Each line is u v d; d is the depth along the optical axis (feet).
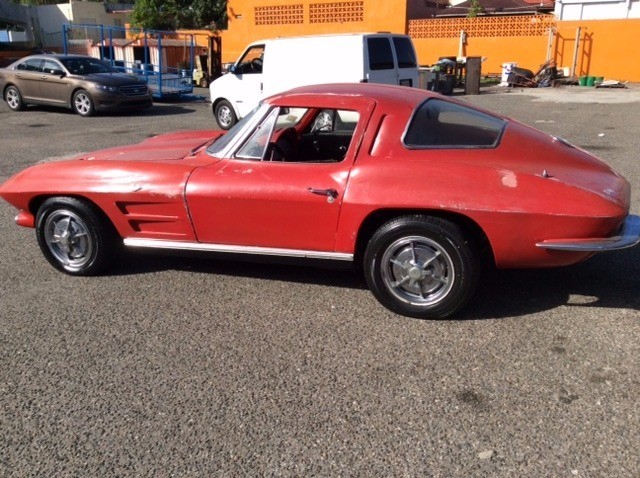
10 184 15.83
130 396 10.63
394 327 12.81
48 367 11.64
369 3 81.20
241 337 12.60
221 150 14.69
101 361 11.80
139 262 17.08
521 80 72.69
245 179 13.75
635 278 14.96
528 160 12.59
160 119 48.83
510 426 9.52
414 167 12.53
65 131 42.57
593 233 11.76
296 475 8.63
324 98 13.84
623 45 72.79
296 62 39.96
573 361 11.27
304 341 12.35
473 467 8.65
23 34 147.74
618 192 12.33
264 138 14.14
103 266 15.87
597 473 8.45
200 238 14.57
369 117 13.24
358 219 12.77
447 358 11.52
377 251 12.82
